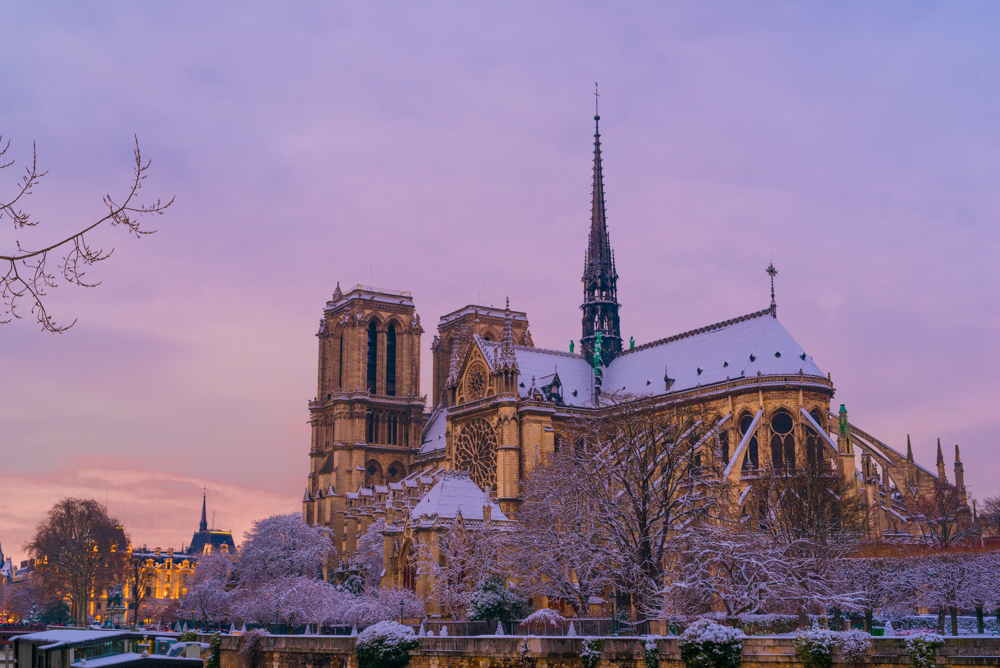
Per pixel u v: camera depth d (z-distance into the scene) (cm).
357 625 13738
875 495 14312
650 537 10512
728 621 8875
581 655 7625
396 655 8750
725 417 16412
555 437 17662
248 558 18550
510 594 12888
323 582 15688
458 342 19775
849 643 6406
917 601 11406
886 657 6306
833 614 11294
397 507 18338
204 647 10875
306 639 9769
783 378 16012
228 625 17988
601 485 11256
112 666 9144
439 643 8631
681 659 7112
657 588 10144
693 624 7038
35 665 10344
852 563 11500
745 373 16562
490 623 12356
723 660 6794
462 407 18712
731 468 15100
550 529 12519
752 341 16988
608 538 11662
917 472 16400
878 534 13912
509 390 17662
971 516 15450
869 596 10794
